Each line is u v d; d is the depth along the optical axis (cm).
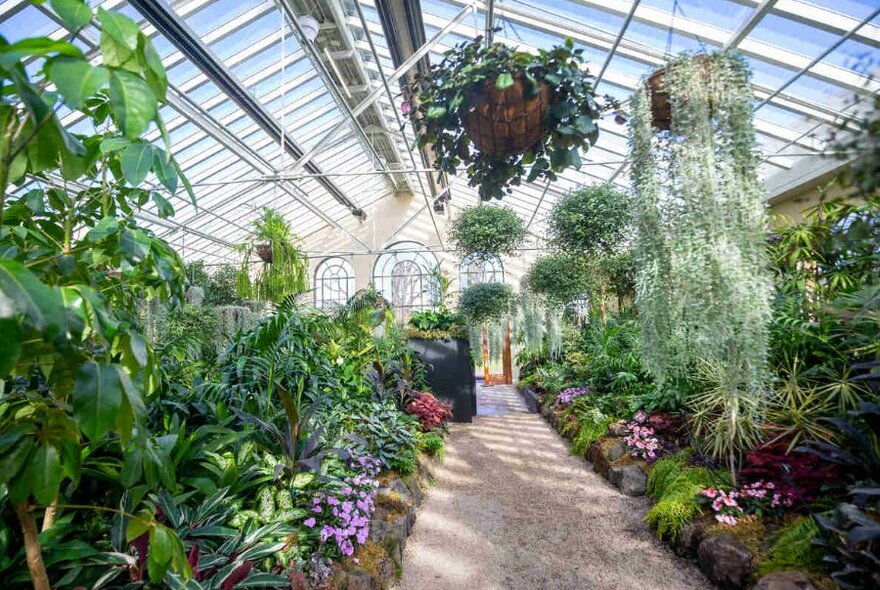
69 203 121
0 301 53
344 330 504
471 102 159
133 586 124
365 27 427
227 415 230
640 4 362
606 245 377
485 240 409
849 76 361
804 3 324
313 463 209
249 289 495
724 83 175
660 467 292
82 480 156
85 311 68
